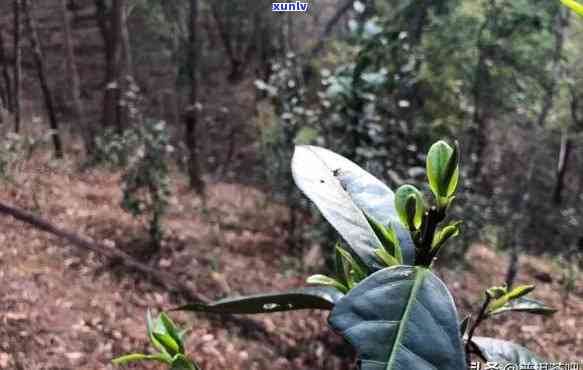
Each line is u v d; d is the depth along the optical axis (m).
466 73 7.04
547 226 11.04
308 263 6.38
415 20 6.36
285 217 8.05
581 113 9.22
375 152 4.86
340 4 11.69
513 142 10.54
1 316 3.97
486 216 7.76
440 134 6.27
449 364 0.46
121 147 6.20
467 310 5.93
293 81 6.52
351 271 0.72
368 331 0.47
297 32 11.91
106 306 4.56
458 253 6.77
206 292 5.34
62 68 12.48
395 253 0.61
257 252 6.53
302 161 0.70
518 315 6.31
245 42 14.45
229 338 4.76
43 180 6.48
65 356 3.84
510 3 6.68
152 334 0.77
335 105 5.28
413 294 0.50
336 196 0.66
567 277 7.84
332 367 4.81
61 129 9.70
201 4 13.88
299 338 5.06
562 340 5.97
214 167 11.34
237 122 12.90
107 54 9.72
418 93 6.19
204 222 6.99
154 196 5.71
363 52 4.90
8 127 7.29
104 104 9.30
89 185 6.96
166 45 12.47
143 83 12.57
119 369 3.89
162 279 5.19
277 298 0.69
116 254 5.19
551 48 7.45
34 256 4.90
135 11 11.25
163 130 5.89
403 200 0.59
